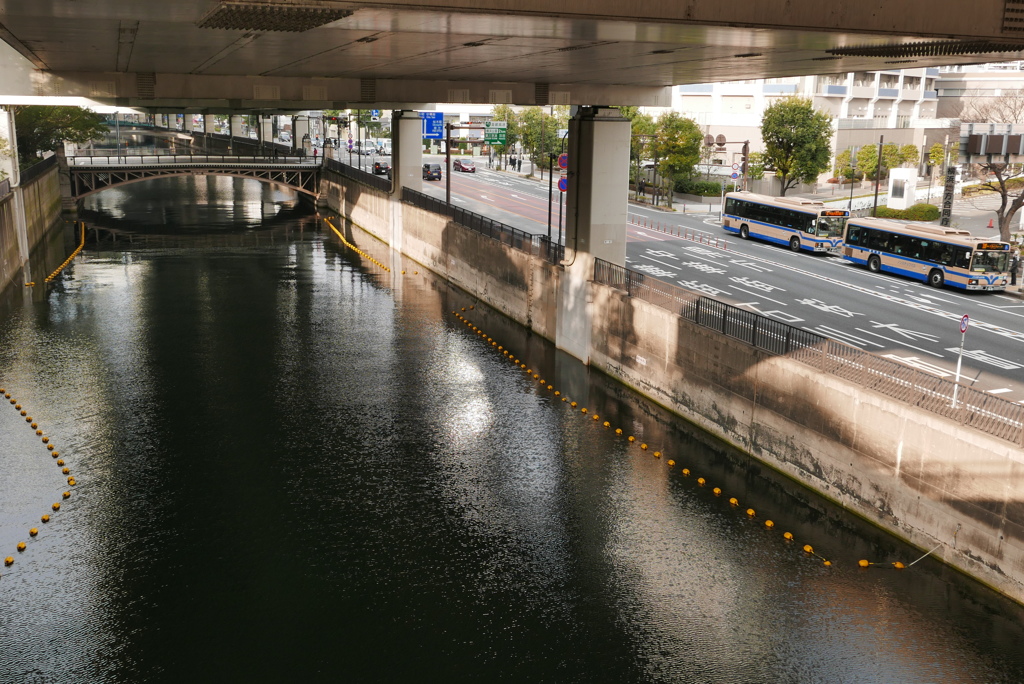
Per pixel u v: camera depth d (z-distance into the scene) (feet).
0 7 48.65
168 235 251.39
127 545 75.82
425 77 116.98
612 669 59.52
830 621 64.95
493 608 66.90
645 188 345.31
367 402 111.55
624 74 108.06
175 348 133.80
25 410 106.93
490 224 170.60
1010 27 59.67
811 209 211.00
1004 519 64.75
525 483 88.53
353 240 247.70
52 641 62.39
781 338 90.33
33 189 224.33
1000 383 104.37
